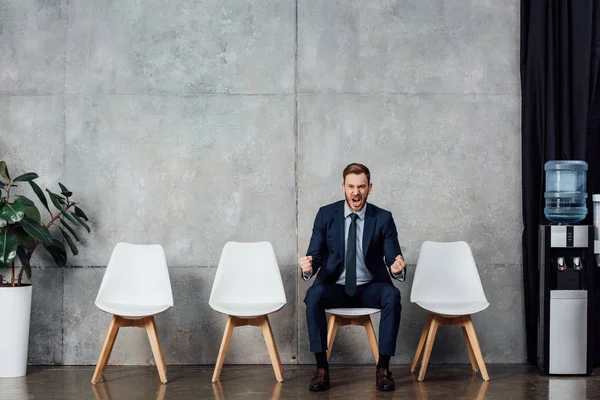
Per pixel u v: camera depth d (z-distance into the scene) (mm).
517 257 5039
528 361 5000
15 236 4500
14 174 5059
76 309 5039
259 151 5051
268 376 4602
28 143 5062
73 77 5062
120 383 4406
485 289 5043
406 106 5055
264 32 5051
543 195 4875
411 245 5039
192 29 5062
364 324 4387
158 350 4414
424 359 4453
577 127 4859
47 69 5066
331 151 5043
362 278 4410
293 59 5059
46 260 5051
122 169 5055
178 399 3965
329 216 4434
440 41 5055
